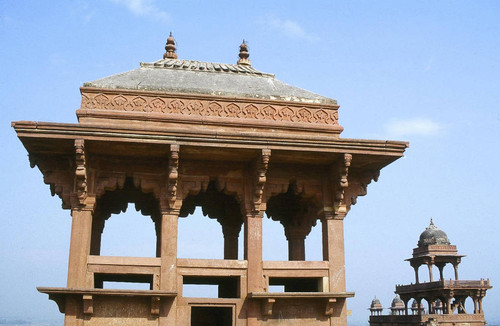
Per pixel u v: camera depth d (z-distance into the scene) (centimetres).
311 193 1375
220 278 1492
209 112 1324
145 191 1317
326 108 1402
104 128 1161
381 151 1286
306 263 1298
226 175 1341
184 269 1240
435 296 4600
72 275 1178
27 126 1136
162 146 1212
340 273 1308
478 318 4456
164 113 1289
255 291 1245
